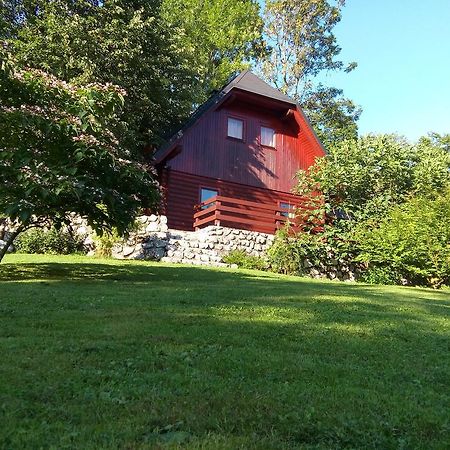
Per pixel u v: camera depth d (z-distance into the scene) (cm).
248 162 1947
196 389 286
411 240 1454
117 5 1723
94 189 803
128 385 288
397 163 1730
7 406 247
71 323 455
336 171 1723
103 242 1366
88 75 1538
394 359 392
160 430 226
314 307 640
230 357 361
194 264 1321
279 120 2061
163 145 1797
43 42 1600
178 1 2822
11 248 1376
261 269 1455
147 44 1772
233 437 220
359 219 1684
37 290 670
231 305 609
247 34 2903
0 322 449
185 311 547
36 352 351
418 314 654
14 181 788
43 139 832
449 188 1591
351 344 434
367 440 228
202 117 1822
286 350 396
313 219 1712
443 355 418
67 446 205
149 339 404
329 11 3031
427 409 278
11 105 830
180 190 1773
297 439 226
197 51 2745
